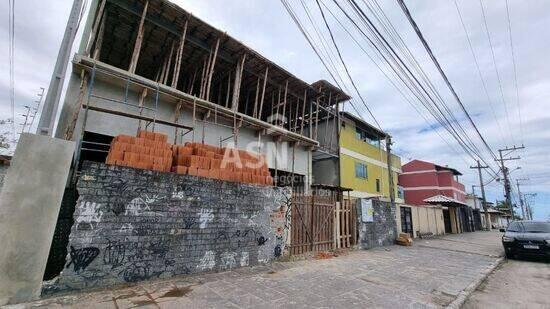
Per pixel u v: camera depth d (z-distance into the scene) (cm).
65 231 495
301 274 624
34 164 419
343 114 1845
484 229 3241
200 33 1038
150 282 501
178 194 566
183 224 566
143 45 1118
